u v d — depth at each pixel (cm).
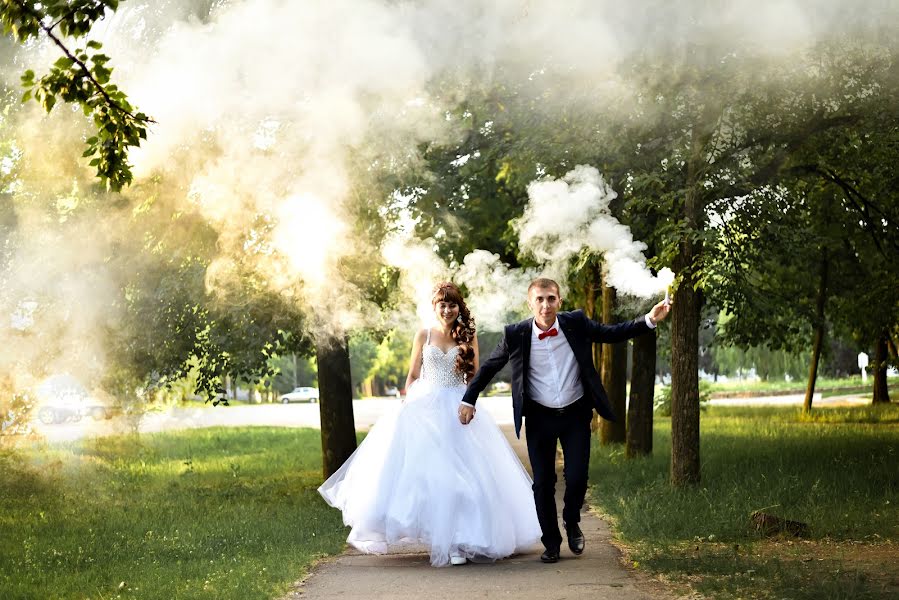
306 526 931
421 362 757
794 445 1655
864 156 1242
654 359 1611
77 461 1655
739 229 1164
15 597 648
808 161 1289
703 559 660
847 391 4859
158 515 1066
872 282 1953
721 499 962
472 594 584
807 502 937
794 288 1998
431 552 693
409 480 709
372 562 731
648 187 1138
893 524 816
